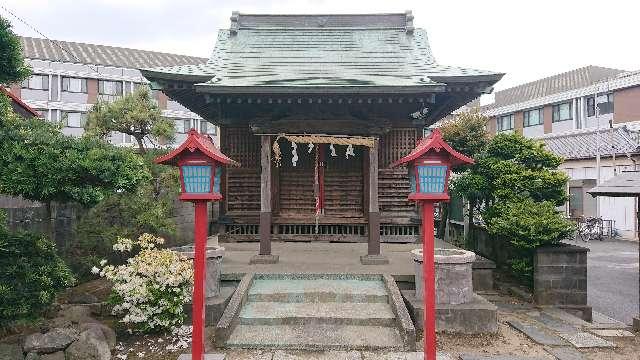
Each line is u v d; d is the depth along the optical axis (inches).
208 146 205.8
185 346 249.8
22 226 333.1
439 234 625.6
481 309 274.7
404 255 408.2
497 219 386.3
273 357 236.4
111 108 599.5
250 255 405.7
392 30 529.3
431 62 448.5
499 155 454.0
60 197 235.5
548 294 354.0
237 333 259.9
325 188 457.4
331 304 293.9
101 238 377.7
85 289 343.0
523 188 412.8
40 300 224.4
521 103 1390.3
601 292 484.4
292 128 392.5
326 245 462.0
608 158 940.6
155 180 447.8
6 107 254.7
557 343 262.4
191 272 269.7
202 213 206.4
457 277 283.9
